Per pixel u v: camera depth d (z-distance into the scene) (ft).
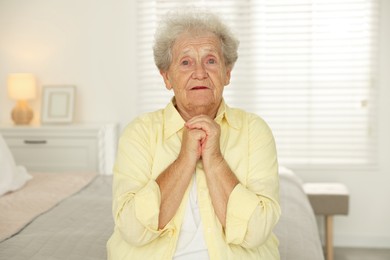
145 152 4.58
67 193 8.66
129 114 13.21
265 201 4.25
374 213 12.76
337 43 12.43
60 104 13.05
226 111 4.76
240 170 4.54
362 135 12.60
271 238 4.93
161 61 4.81
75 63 13.21
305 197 9.21
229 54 4.83
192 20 4.63
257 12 12.50
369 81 12.44
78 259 5.57
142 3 12.91
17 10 13.24
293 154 12.82
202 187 4.47
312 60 12.48
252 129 4.74
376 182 12.69
